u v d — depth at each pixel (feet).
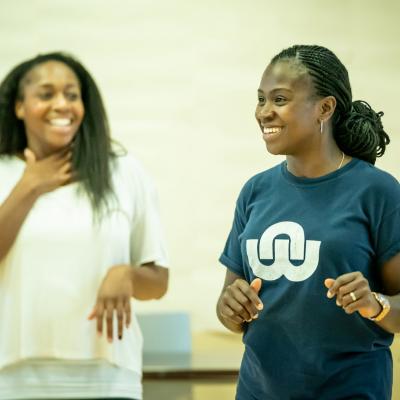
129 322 16.70
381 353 17.72
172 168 40.57
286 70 17.47
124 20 40.83
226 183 40.27
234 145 40.27
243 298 17.35
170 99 40.65
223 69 40.34
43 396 16.63
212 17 40.42
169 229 40.42
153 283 17.74
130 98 40.83
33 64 18.02
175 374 29.01
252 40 40.16
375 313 16.28
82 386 16.72
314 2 39.91
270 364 17.80
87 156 17.74
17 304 16.71
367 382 17.30
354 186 17.33
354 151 18.04
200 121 40.50
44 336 16.69
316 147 17.67
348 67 39.60
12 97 18.26
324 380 17.35
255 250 17.84
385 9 39.68
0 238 16.67
